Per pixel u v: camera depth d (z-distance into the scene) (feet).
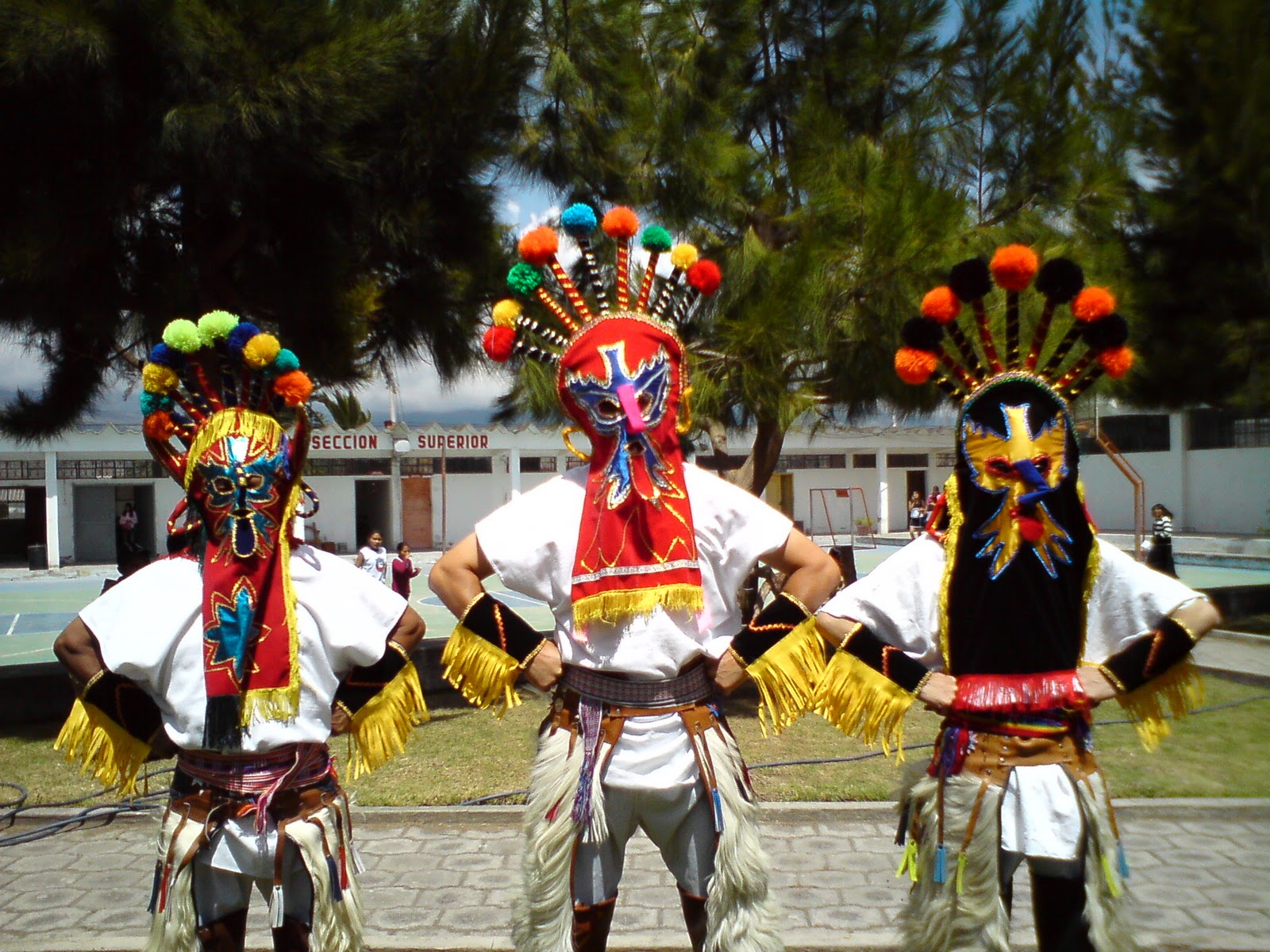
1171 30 30.25
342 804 9.79
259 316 25.02
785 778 19.56
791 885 14.75
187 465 9.52
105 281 22.53
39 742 23.45
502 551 9.76
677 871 9.75
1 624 56.70
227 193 21.68
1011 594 9.55
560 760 9.51
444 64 23.48
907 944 9.79
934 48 24.04
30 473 93.50
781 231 24.21
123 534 83.61
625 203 24.67
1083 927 9.30
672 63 24.35
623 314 9.96
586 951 9.59
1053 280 9.90
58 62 18.93
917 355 9.95
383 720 9.85
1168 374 32.14
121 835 17.42
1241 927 13.23
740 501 9.75
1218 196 30.07
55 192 20.68
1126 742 22.22
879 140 24.07
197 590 9.34
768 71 25.63
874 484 121.70
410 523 104.94
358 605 9.82
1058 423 9.77
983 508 9.70
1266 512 94.38
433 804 18.34
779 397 21.95
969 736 9.57
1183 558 77.00
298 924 9.33
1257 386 30.60
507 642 9.69
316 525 99.91
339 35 20.93
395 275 25.93
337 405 39.01
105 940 13.26
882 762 20.72
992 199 23.44
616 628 9.45
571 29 24.76
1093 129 23.32
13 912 14.25
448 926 13.66
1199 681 9.67
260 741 9.16
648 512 9.40
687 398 10.25
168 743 9.78
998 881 9.30
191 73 19.80
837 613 10.02
